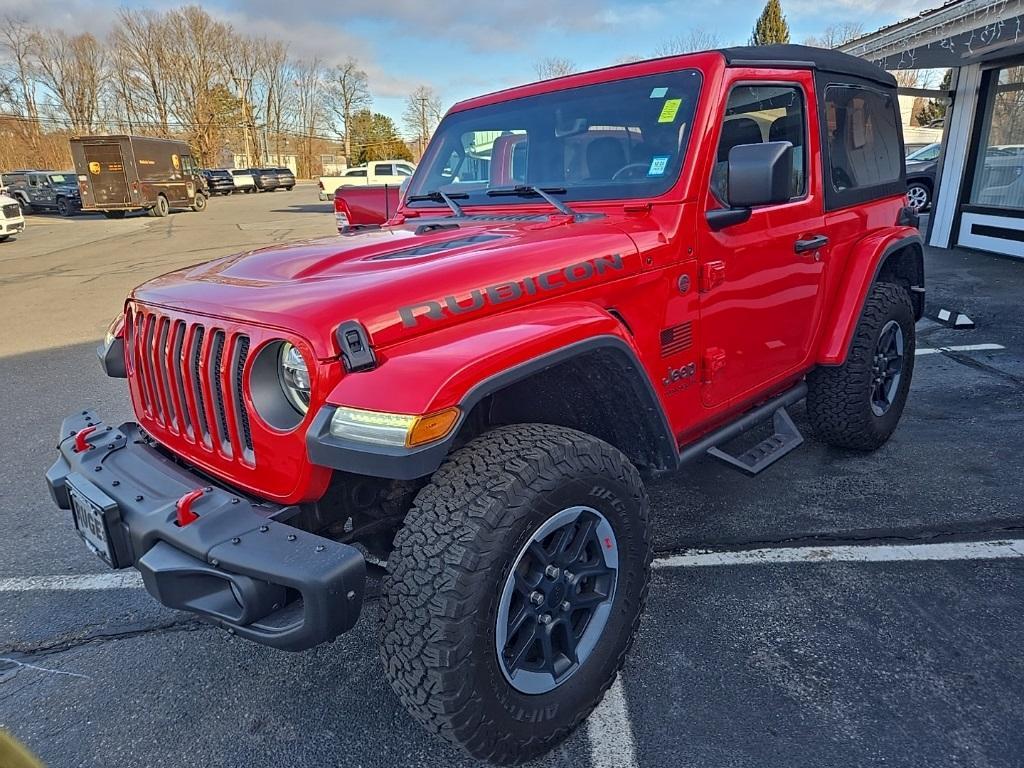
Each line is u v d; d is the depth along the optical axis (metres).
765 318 3.13
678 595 2.92
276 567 1.71
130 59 70.81
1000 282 8.75
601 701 2.30
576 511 2.06
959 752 2.09
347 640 2.75
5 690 2.54
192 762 2.19
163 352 2.32
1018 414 4.75
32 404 5.74
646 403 2.41
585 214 2.79
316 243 2.74
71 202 29.45
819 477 3.94
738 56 2.83
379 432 1.72
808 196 3.34
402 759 2.18
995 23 7.55
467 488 1.89
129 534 2.01
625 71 2.99
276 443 1.94
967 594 2.86
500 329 2.03
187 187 29.75
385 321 1.89
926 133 31.81
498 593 1.86
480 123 3.37
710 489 3.85
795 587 2.95
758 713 2.28
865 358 3.78
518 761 2.01
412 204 3.50
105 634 2.85
